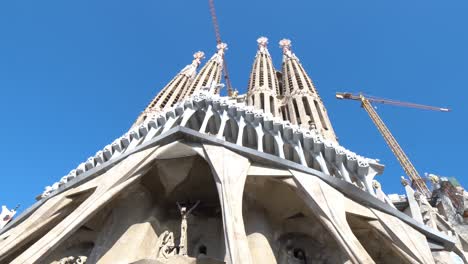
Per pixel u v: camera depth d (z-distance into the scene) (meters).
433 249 17.14
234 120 23.95
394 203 21.72
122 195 22.73
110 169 21.48
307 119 40.94
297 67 54.94
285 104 47.97
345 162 20.73
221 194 17.44
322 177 19.03
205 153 20.47
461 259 19.03
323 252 20.48
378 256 18.75
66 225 17.92
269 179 19.94
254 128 22.81
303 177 18.92
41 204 22.17
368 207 18.12
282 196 20.89
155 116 25.69
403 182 21.97
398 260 18.17
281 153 20.61
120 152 23.98
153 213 22.62
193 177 22.95
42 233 20.62
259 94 49.00
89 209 18.80
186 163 22.30
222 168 18.92
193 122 26.06
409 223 17.81
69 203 21.22
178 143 21.75
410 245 16.33
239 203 17.03
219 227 22.86
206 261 17.38
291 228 21.62
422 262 15.58
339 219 16.23
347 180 19.22
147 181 22.98
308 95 46.06
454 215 26.05
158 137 22.33
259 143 21.38
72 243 23.23
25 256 16.39
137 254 20.08
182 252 18.45
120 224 21.78
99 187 20.06
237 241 14.92
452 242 17.20
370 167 20.48
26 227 19.64
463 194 26.62
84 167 23.70
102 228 22.75
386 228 17.19
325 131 38.56
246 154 20.31
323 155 21.31
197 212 23.58
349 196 18.50
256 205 21.64
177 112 25.45
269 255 19.20
